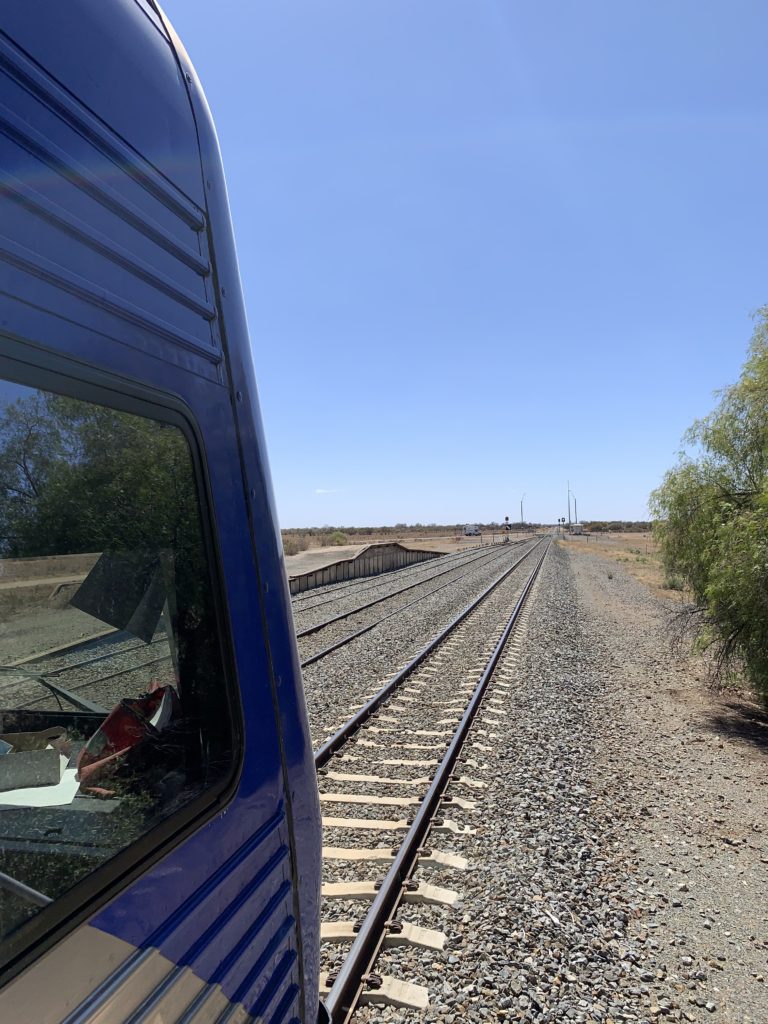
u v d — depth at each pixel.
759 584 9.37
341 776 6.82
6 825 1.26
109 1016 1.30
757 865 5.62
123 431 1.57
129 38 1.73
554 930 4.34
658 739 8.91
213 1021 1.61
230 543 1.93
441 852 5.27
